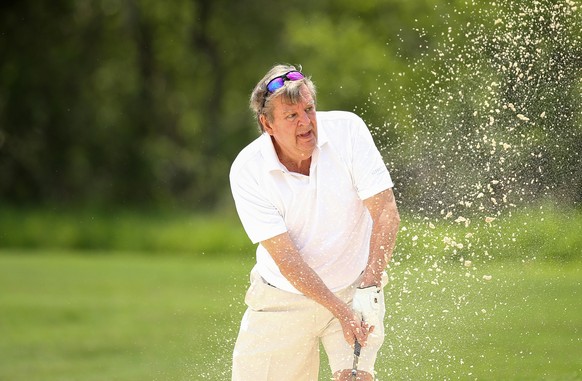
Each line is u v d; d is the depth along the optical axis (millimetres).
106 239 63594
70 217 75375
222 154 82750
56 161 83562
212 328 26250
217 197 81188
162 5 85312
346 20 71812
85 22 85500
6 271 46500
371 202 12156
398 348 15297
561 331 20547
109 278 43281
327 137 12133
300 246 12328
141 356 23906
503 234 16172
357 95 66250
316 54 70625
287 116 11711
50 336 28359
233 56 84188
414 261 15406
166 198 82312
